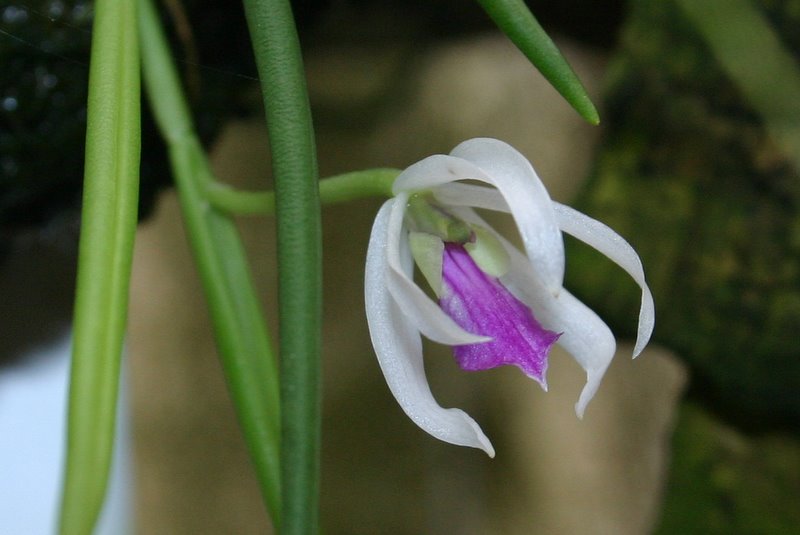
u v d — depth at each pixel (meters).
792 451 0.39
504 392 0.55
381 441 0.57
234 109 0.32
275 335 0.52
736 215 0.35
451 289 0.26
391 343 0.25
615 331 0.36
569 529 0.52
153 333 0.50
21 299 0.35
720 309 0.35
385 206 0.25
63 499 0.23
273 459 0.26
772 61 0.32
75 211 0.32
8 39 0.29
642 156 0.36
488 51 0.52
